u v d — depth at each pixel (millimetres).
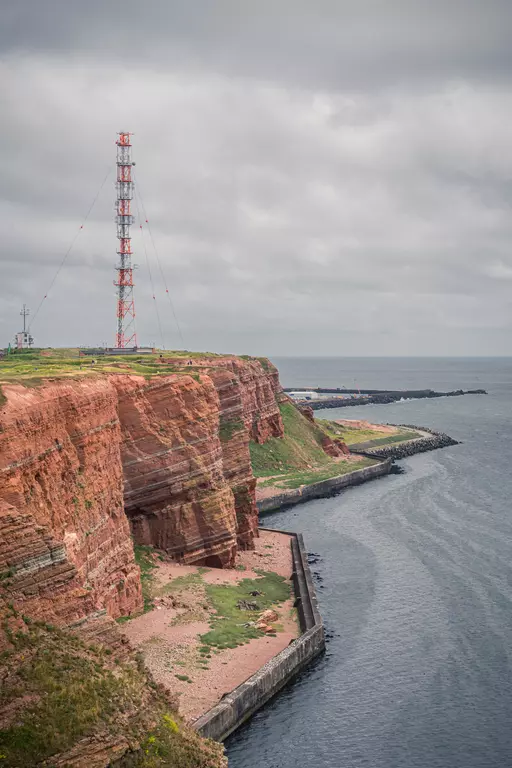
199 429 84750
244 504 96062
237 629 66312
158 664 57469
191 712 51250
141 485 80562
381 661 65000
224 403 97875
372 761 50688
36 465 49906
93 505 60375
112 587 62906
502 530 108188
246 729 54062
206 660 59312
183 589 74500
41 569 37375
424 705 57625
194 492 83750
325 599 80125
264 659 60594
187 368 96750
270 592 78250
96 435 62562
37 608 36656
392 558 95438
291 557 93625
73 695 33781
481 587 83562
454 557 95188
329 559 95562
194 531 83688
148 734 35625
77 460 58281
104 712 34406
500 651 66938
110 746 33281
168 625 65188
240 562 88938
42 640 35375
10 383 53812
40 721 32156
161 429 82062
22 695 32625
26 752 31031
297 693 59344
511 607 77438
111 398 67312
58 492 53344
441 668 63688
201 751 37688
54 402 56156
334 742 52750
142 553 80500
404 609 77125
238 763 50219
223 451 95250
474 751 51781
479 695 59188
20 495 45219
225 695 53969
